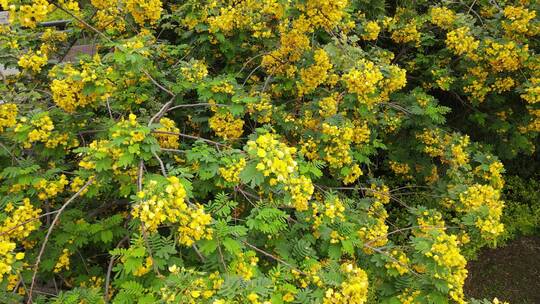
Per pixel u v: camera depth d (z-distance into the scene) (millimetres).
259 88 4328
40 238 3270
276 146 2373
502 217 5738
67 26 5020
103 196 3844
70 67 3256
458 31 4789
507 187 6297
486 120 5750
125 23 4234
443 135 4844
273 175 2348
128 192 2961
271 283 2117
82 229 3191
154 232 2398
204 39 4371
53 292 3277
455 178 4125
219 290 2051
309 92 4105
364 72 3502
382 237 3127
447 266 2543
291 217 3342
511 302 4715
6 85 4008
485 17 5473
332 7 3412
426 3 6016
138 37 3672
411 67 5535
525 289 4871
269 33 4094
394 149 5230
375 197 4312
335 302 2283
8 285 2730
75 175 3396
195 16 4340
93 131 3471
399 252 3016
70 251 3236
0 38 4176
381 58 4688
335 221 2904
